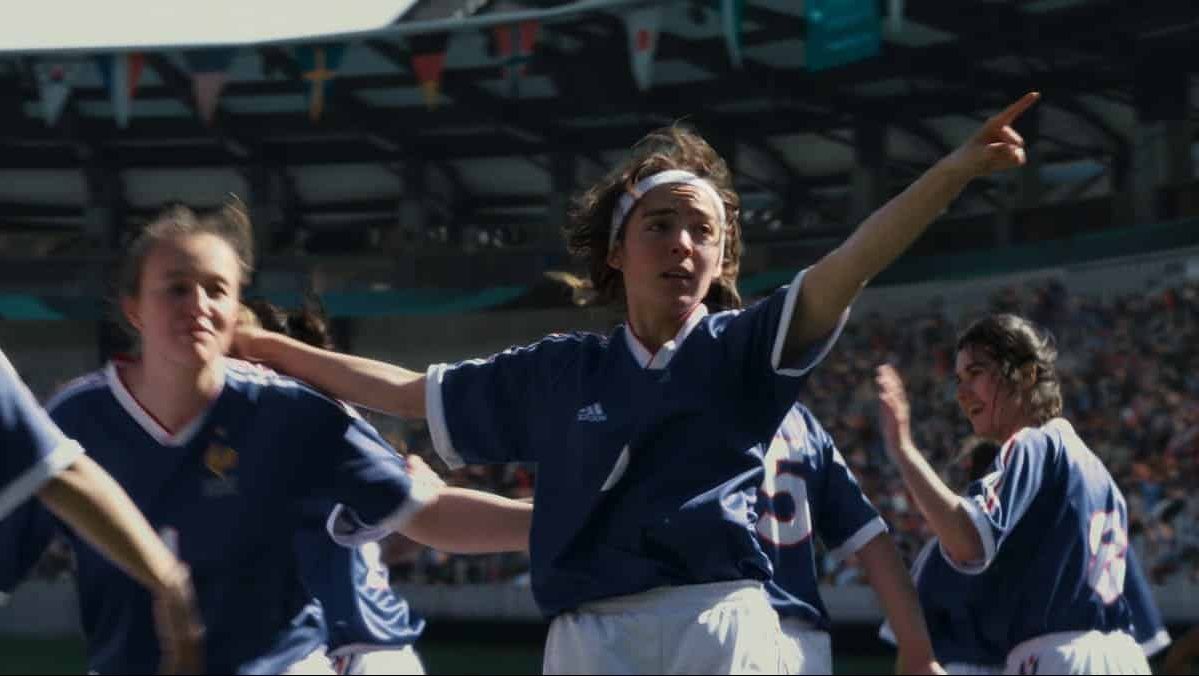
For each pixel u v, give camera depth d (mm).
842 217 50281
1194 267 39281
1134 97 40281
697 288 5867
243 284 6070
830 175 50031
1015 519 7469
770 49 41188
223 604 5887
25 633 36781
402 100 47844
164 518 5855
